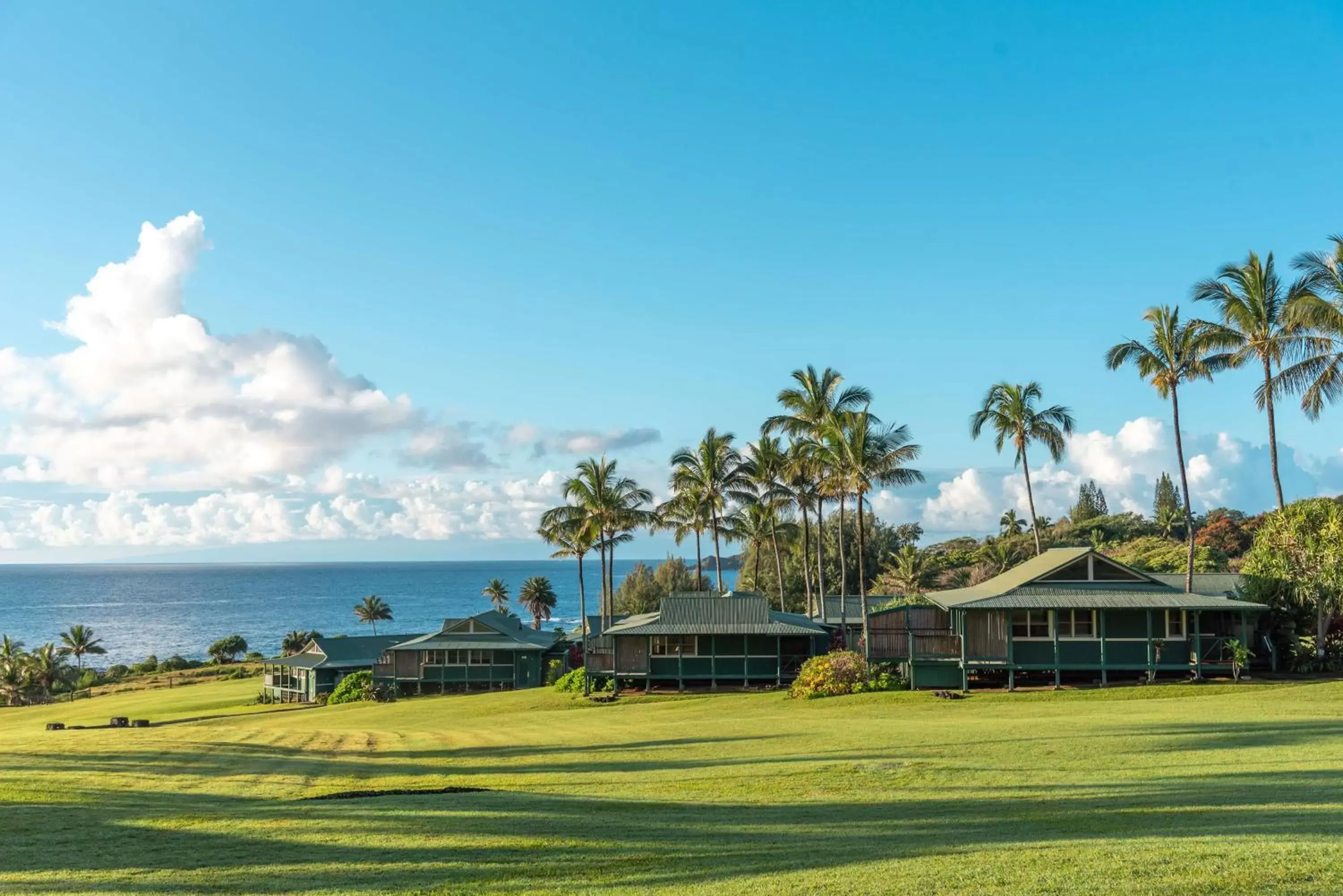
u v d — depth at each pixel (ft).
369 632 574.56
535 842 38.88
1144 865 29.91
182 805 50.47
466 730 102.73
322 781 61.11
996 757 61.16
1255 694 103.09
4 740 91.35
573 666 190.08
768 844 37.65
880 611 135.33
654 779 59.00
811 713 106.73
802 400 164.04
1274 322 129.39
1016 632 125.39
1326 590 117.70
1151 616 122.21
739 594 158.71
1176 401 138.62
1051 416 170.81
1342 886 26.40
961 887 28.73
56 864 35.96
